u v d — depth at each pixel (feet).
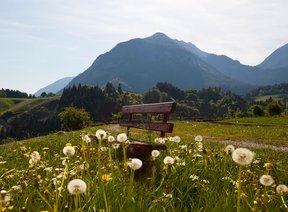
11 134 639.76
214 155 22.76
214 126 161.79
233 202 13.44
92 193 13.25
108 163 18.31
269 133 104.68
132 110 39.52
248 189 15.56
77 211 10.61
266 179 10.28
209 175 18.99
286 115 400.67
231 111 600.39
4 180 16.80
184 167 19.29
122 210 12.03
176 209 13.55
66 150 10.93
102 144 22.48
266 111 530.68
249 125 185.57
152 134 53.31
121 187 14.70
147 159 19.94
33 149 39.06
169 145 30.99
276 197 14.11
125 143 16.66
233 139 82.94
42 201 12.94
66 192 13.44
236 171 19.80
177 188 15.70
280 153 41.37
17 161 26.55
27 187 14.55
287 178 21.09
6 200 9.50
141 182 17.66
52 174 17.43
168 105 27.04
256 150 45.34
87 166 14.99
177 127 151.33
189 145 25.38
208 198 14.57
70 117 268.62
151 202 13.48
